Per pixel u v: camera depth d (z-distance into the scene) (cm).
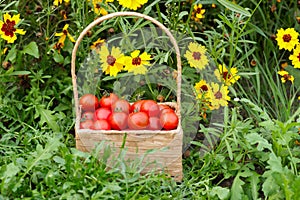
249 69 223
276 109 215
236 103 211
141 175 187
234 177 196
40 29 215
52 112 202
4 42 212
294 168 192
